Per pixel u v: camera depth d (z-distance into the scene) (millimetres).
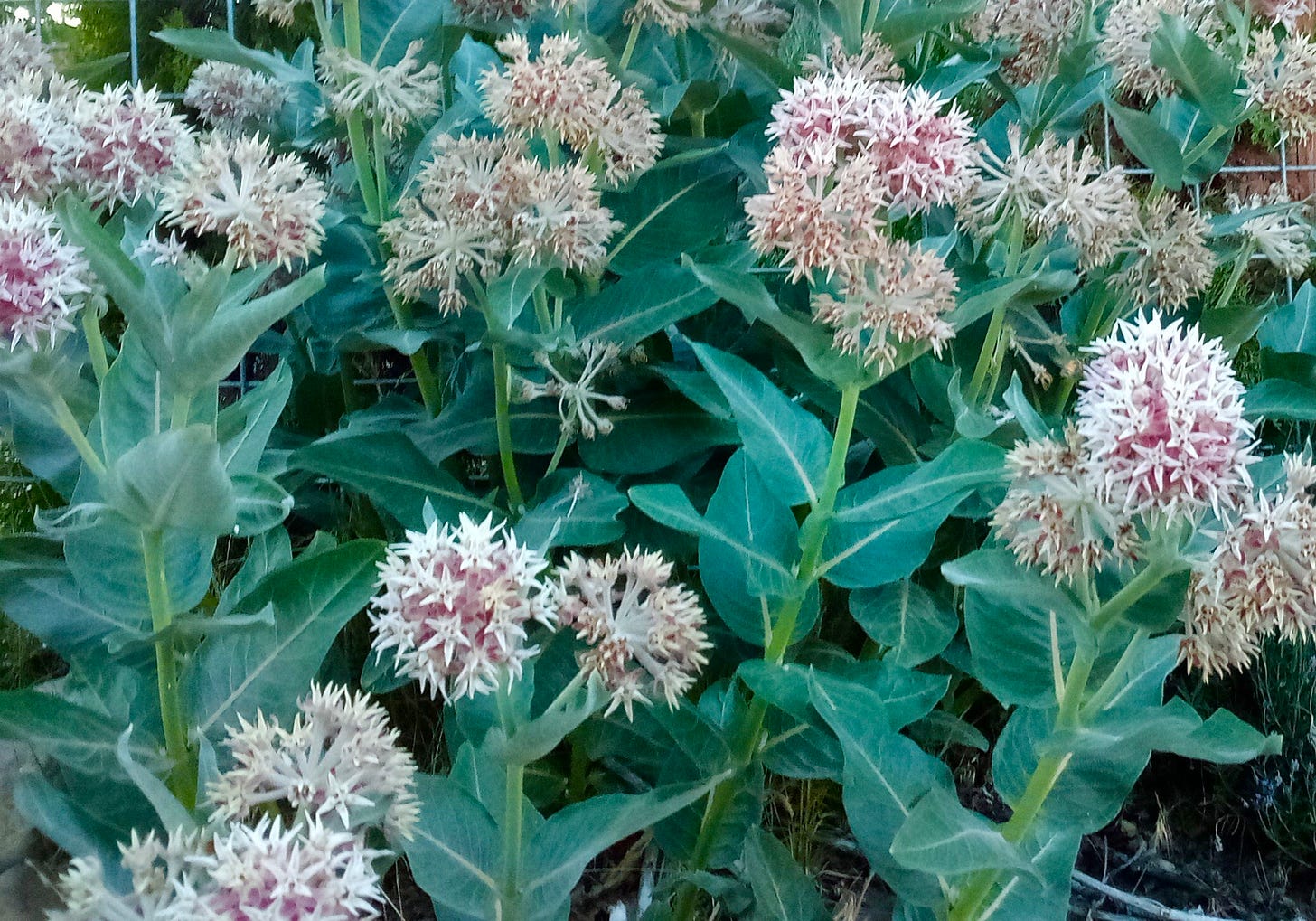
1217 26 905
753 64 925
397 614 571
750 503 749
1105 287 909
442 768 893
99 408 654
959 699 952
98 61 978
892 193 680
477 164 793
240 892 520
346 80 880
